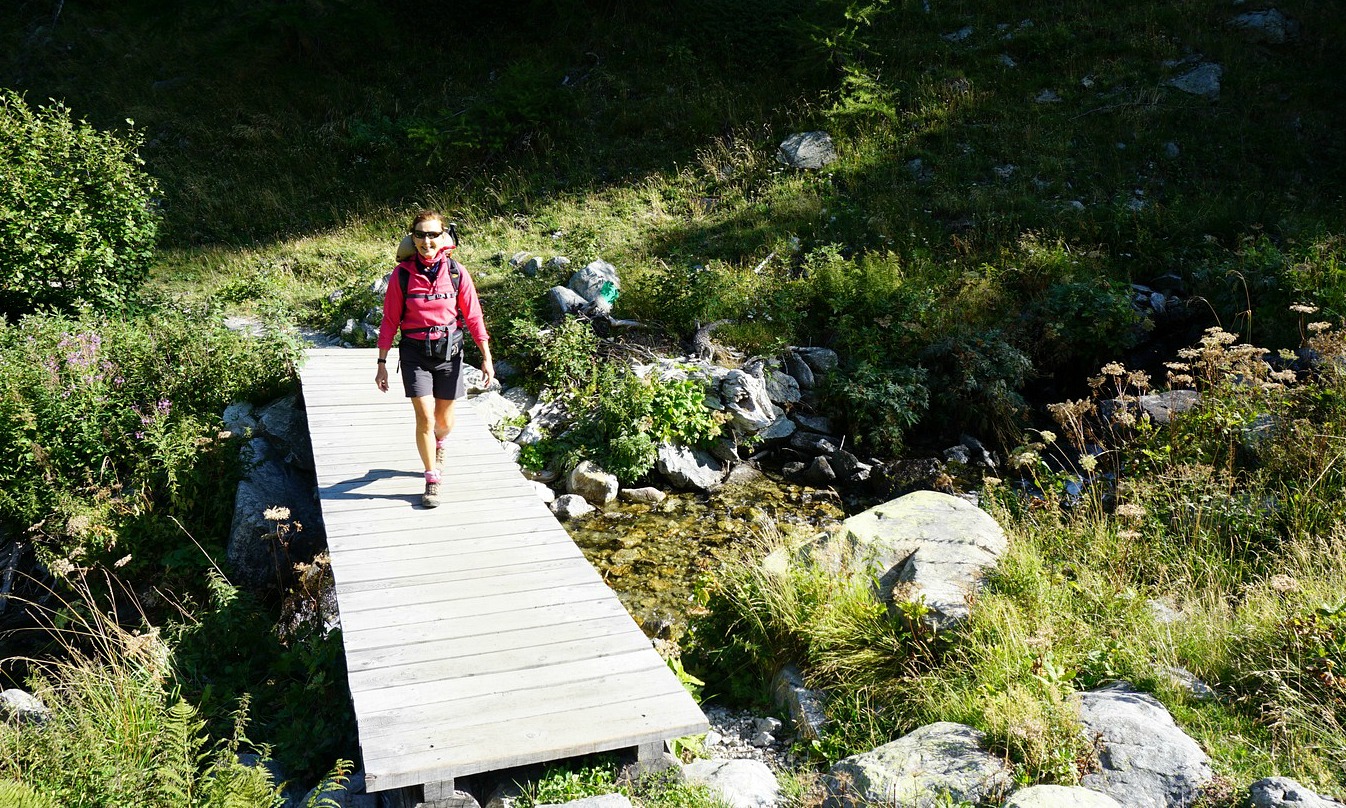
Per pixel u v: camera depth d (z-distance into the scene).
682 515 8.30
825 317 11.29
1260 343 9.99
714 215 14.31
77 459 7.81
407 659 4.21
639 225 14.35
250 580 7.49
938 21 17.44
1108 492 7.07
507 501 6.24
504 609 4.72
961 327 10.25
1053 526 6.48
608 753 3.77
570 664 4.21
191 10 19.83
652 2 19.09
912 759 3.79
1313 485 6.27
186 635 5.79
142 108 17.64
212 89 18.19
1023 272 11.45
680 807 3.57
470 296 6.07
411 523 5.82
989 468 9.00
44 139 10.51
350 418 8.05
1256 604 5.02
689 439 9.09
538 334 10.30
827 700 4.80
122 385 8.43
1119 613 5.09
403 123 17.14
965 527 5.90
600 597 4.88
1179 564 5.78
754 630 5.41
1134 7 16.84
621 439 8.73
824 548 5.76
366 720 3.72
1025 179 13.98
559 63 18.34
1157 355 10.49
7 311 10.25
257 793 3.64
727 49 17.55
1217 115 14.62
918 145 14.99
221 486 7.94
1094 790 3.43
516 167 16.20
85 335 8.74
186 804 3.62
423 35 19.25
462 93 18.05
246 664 5.56
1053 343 10.34
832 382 9.94
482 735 3.64
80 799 3.52
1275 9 16.16
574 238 14.01
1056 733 3.71
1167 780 3.48
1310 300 9.92
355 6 18.58
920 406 9.68
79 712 4.31
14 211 9.97
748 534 7.88
